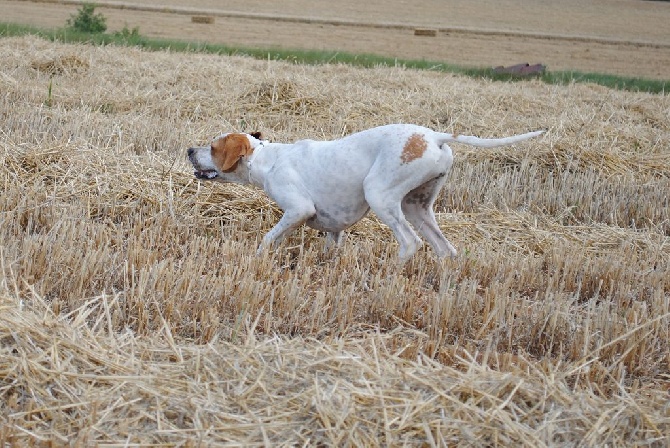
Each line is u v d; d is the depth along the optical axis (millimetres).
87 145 9992
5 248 6887
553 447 4859
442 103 14906
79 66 16562
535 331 6547
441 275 7488
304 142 7879
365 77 16938
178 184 9289
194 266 7074
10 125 11398
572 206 10328
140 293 6199
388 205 7441
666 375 6004
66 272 6613
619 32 39031
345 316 6438
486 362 5703
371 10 41719
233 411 4922
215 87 15070
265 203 9078
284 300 6520
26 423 4652
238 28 31328
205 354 5422
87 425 4668
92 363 5191
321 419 4832
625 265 8031
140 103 14047
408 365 5531
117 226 8344
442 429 4883
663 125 15297
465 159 11797
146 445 4578
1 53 17000
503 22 40469
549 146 12117
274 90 14102
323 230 8000
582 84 19906
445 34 34531
